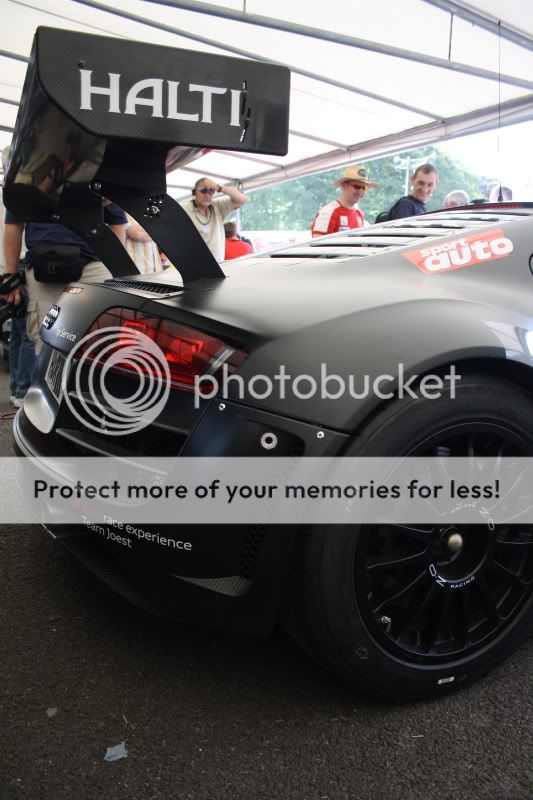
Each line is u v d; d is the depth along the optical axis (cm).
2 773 121
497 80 652
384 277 156
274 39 631
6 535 213
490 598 148
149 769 123
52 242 307
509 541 150
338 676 137
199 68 129
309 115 813
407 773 124
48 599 178
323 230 475
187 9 572
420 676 141
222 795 118
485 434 141
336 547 128
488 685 152
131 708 139
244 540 131
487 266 168
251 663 157
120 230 342
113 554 147
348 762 127
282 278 159
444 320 139
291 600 133
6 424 349
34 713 137
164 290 152
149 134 127
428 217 214
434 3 540
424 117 784
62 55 120
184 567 135
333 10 571
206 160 1028
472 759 128
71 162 144
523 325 150
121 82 124
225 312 136
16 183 159
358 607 133
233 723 136
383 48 621
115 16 611
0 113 903
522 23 561
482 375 140
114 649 159
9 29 655
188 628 169
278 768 125
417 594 142
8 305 332
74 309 168
